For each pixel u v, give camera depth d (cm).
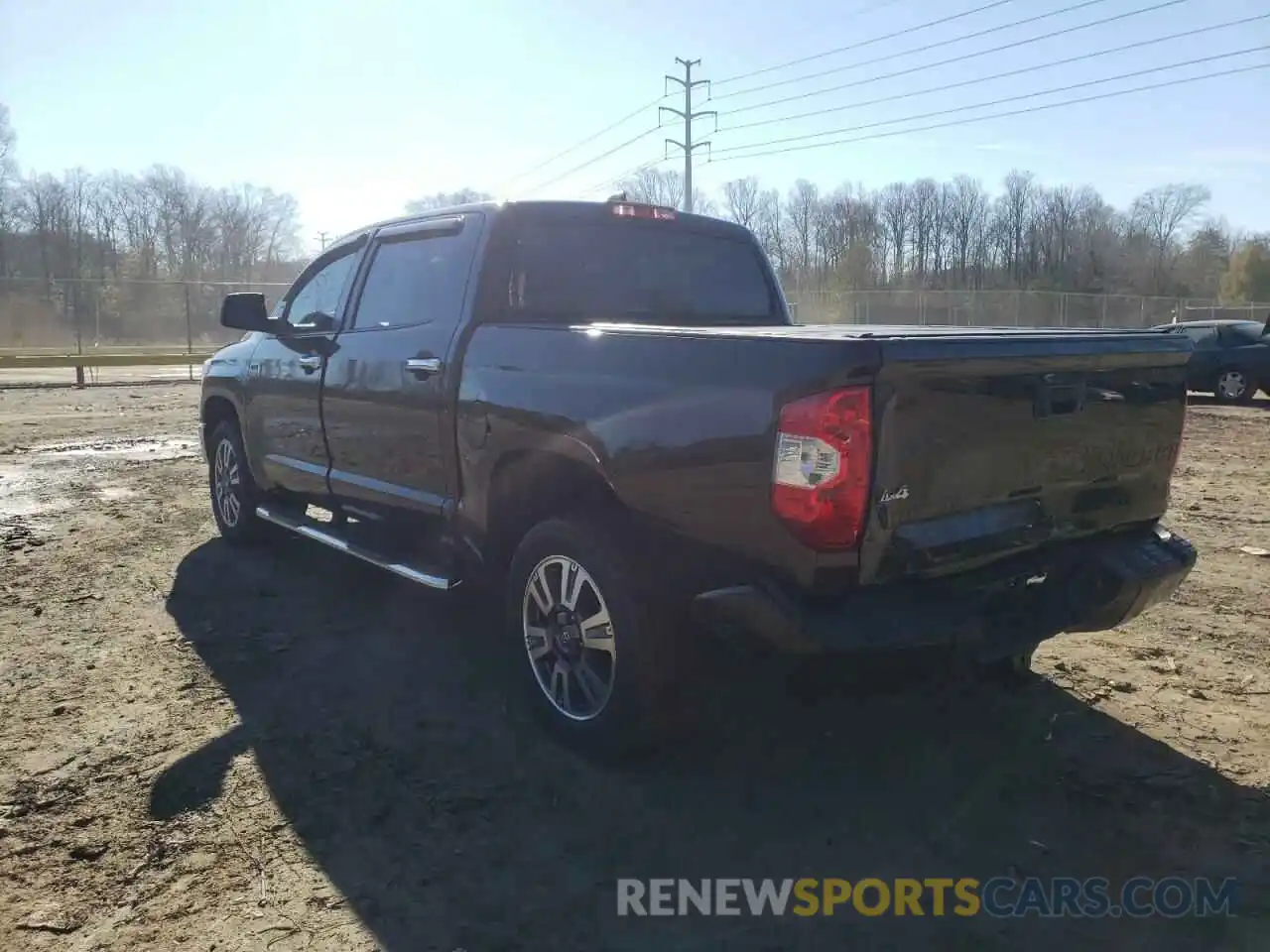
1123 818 311
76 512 775
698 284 485
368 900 267
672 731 328
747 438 280
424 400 416
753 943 252
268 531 631
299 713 387
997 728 375
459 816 311
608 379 329
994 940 254
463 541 405
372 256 492
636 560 323
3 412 1605
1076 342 313
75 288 4119
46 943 248
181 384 2308
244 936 251
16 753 351
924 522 280
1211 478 940
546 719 362
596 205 451
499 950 248
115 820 306
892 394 266
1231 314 4206
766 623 273
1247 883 277
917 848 296
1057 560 316
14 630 484
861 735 370
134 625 493
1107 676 424
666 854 292
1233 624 492
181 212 7138
